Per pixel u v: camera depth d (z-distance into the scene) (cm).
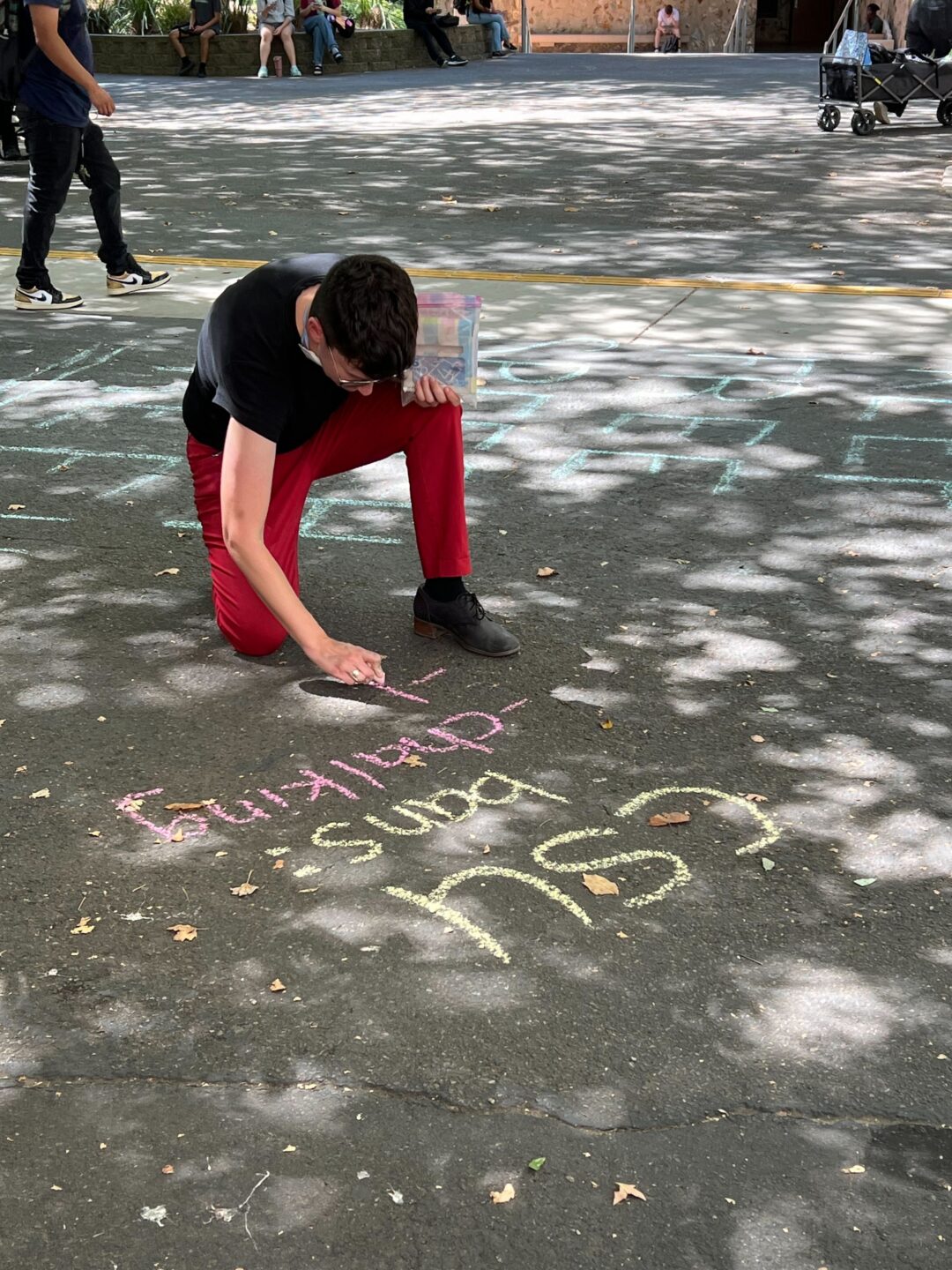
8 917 299
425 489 398
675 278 873
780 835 325
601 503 524
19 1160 239
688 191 1188
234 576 396
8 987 279
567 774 350
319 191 1216
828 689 389
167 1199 232
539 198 1167
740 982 280
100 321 790
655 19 3253
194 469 402
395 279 324
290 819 333
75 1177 236
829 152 1405
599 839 325
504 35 2847
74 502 530
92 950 289
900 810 335
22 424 621
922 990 277
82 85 760
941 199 1130
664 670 400
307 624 367
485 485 543
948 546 481
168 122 1736
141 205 1156
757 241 983
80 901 304
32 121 768
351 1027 269
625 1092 253
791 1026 268
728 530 498
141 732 371
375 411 387
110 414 634
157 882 311
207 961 286
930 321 764
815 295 822
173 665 407
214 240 1012
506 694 388
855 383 659
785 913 299
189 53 2364
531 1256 222
